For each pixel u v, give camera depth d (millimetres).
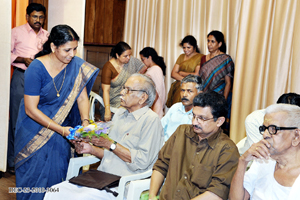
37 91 2213
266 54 3523
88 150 2195
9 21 2791
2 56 2844
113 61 3658
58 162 2334
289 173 1374
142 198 1971
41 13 3451
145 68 3893
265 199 1433
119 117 2258
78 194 1883
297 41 3240
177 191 1781
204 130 1760
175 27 4625
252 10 3523
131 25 5250
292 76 3291
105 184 1932
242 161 1464
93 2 5312
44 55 2252
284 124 1319
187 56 4199
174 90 4266
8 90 2889
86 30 5309
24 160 2285
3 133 2971
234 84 3689
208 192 1661
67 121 2447
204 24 4395
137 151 2059
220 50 3922
